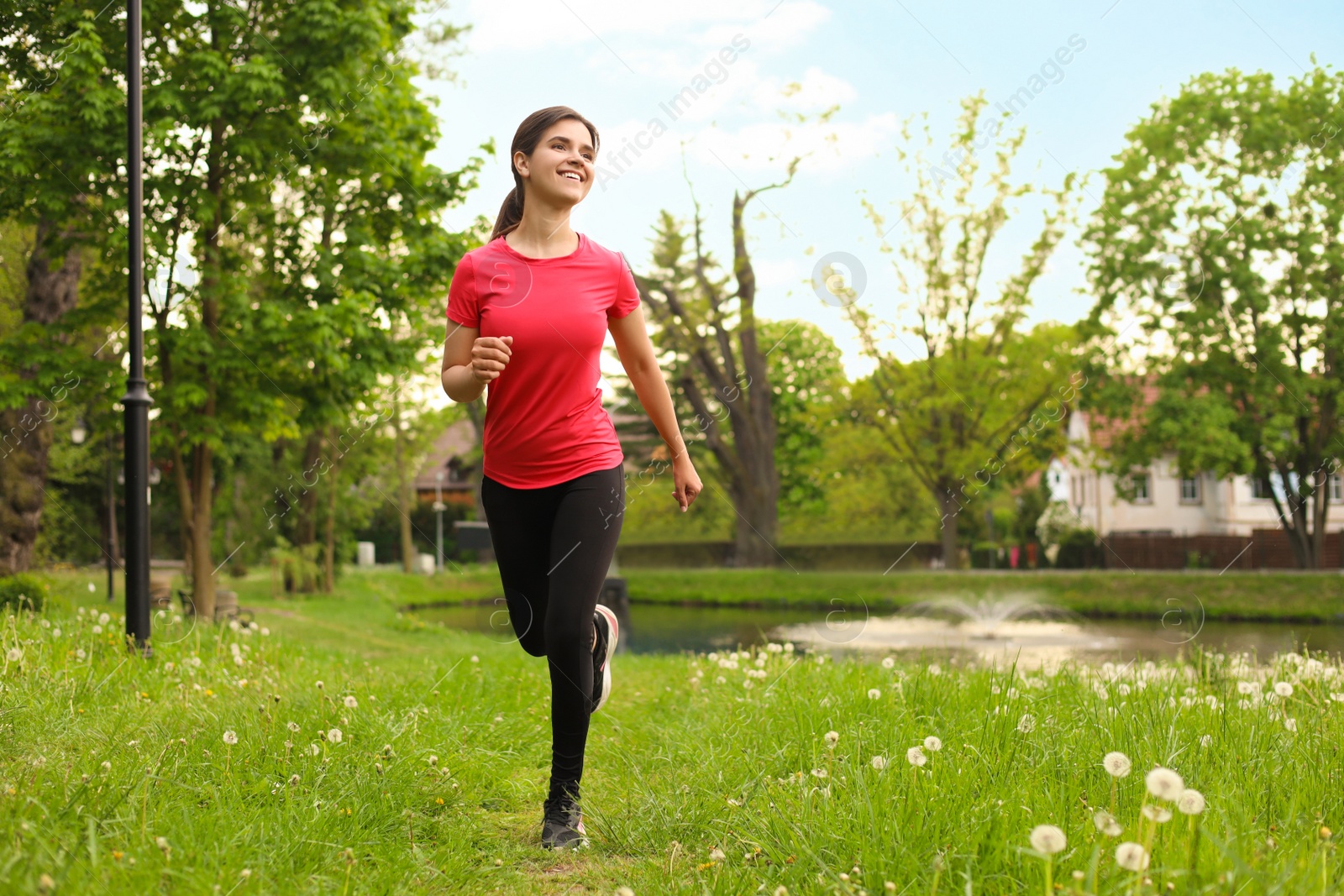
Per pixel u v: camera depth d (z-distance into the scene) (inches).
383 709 153.6
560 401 111.4
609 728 168.4
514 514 115.2
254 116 452.8
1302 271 939.3
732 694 186.9
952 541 1101.7
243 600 937.5
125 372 453.4
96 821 88.1
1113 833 67.0
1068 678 176.9
